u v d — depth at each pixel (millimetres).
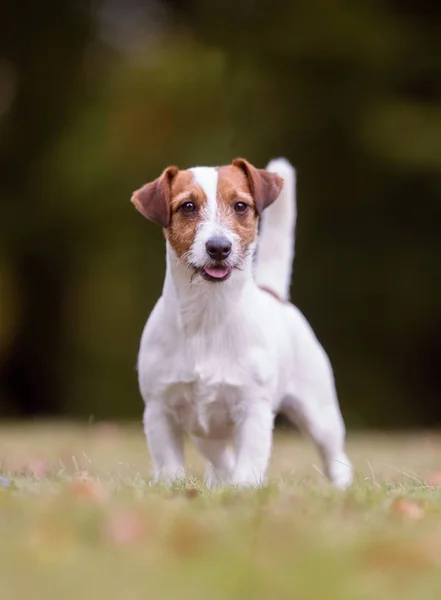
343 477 7105
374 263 16609
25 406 18484
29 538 3947
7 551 3746
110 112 17500
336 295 16703
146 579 3377
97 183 17250
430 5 16422
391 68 16188
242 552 3750
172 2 17859
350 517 4461
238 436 6238
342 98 16203
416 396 16969
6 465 7523
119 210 17328
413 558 3789
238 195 6195
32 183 17781
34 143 18016
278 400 6703
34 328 18203
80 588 3266
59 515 4277
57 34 18031
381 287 16625
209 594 3215
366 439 12641
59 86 18016
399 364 16953
